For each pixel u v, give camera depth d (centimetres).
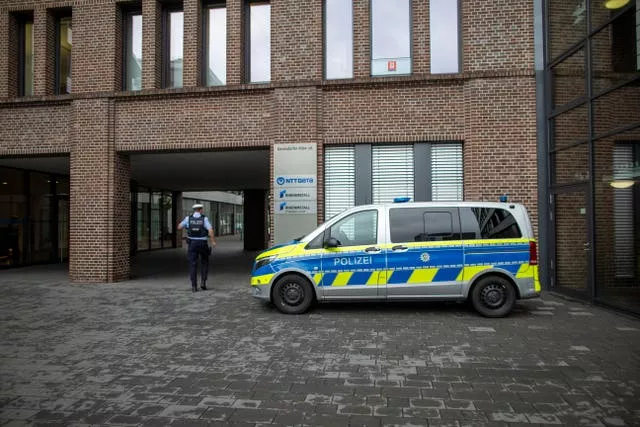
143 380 434
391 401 380
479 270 698
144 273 1346
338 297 720
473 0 1009
